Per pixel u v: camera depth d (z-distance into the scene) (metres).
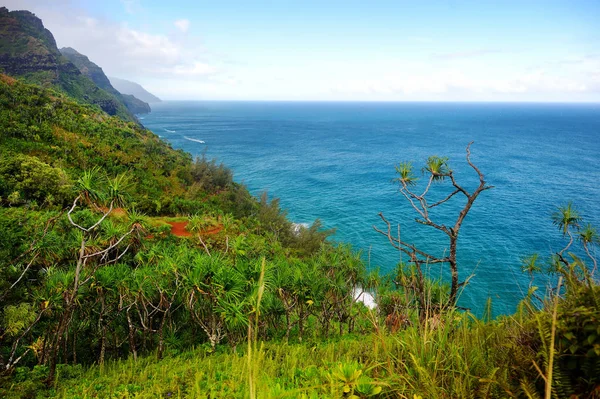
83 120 85.44
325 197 83.06
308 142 182.88
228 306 13.16
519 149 145.88
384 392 4.10
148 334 18.61
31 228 18.36
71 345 17.28
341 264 18.00
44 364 13.95
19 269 14.32
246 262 15.73
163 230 34.03
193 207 53.72
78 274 12.81
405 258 46.06
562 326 3.03
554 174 95.81
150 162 74.00
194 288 14.27
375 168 114.31
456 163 113.81
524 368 3.52
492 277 33.59
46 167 44.47
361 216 67.94
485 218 60.09
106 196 13.08
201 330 19.36
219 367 10.81
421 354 4.42
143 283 14.77
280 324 21.55
